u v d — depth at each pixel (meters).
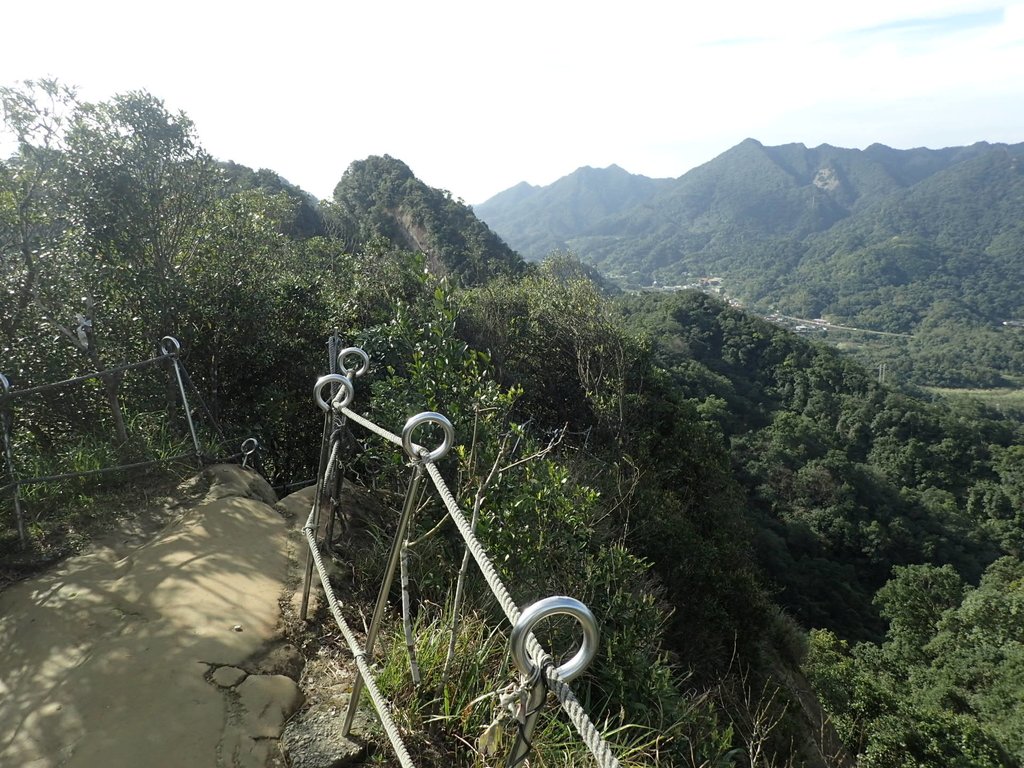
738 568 9.36
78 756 1.69
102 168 4.87
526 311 11.52
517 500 3.33
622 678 2.78
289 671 2.18
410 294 8.45
